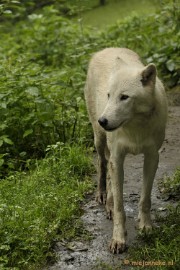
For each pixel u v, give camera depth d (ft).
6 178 36.22
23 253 28.27
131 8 91.56
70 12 68.18
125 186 35.88
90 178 37.17
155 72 26.91
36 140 41.29
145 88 26.96
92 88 33.53
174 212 30.86
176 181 35.04
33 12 88.79
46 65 64.39
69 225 30.94
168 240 28.19
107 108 27.07
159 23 60.95
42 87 42.29
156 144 28.86
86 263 27.84
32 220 30.48
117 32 67.00
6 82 41.45
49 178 35.65
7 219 29.66
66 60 59.77
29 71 43.09
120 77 27.30
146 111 27.17
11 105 41.39
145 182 29.53
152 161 29.09
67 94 46.32
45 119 40.73
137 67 29.04
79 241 29.66
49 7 71.41
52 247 29.09
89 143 42.32
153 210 32.50
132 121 27.48
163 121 28.45
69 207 32.42
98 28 81.97
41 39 66.80
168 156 40.24
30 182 35.19
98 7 98.32
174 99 51.03
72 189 34.94
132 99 26.89
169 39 57.31
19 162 39.60
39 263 27.84
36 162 38.24
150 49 58.03
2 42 69.05
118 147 28.81
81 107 45.50
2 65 44.62
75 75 50.47
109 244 29.04
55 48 65.51
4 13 47.21
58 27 69.67
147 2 91.45
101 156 34.22
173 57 53.88
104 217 32.17
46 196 33.14
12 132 41.32
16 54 62.95
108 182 32.30
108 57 33.06
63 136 41.93
